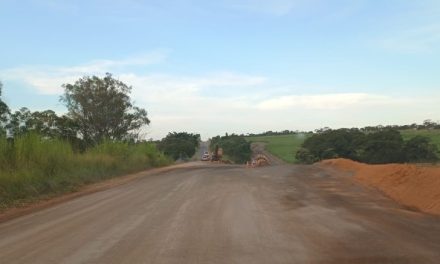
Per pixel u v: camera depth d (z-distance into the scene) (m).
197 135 132.00
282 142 146.50
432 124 99.38
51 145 23.56
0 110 31.41
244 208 12.41
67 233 9.59
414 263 6.88
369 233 9.01
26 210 13.84
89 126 51.09
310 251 7.68
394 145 61.44
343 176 22.08
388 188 15.80
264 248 7.93
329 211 11.79
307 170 27.81
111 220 11.05
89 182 22.80
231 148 122.31
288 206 12.74
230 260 7.18
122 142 36.78
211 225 10.04
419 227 9.54
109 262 7.20
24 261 7.35
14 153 19.95
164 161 45.66
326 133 79.50
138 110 54.03
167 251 7.81
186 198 14.82
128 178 25.67
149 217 11.32
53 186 19.08
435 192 12.65
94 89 51.09
